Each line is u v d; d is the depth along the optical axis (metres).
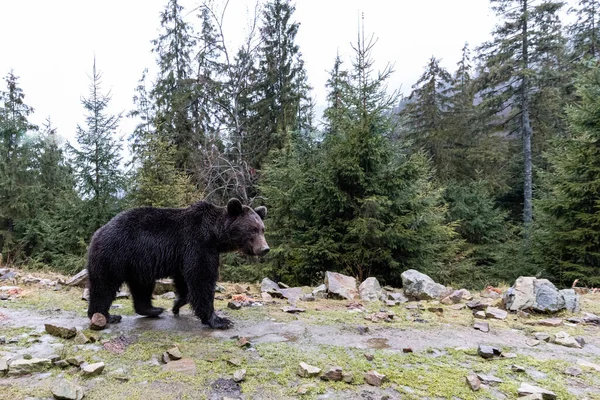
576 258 10.56
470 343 3.68
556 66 20.89
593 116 10.37
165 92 20.44
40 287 5.94
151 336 3.64
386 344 3.58
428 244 8.73
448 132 21.05
